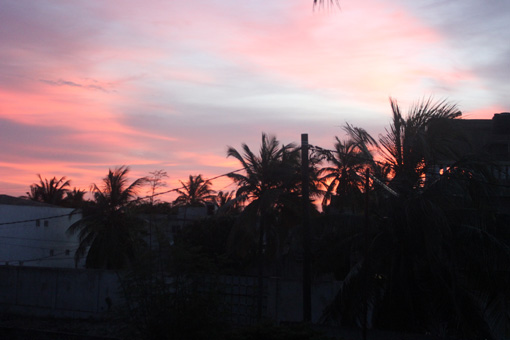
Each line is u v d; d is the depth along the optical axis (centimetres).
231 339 973
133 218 2280
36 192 5897
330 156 1648
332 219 1565
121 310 1359
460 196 1533
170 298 1316
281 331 953
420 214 1426
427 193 1496
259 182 2881
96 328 2303
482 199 1479
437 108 1578
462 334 1417
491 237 1404
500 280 1409
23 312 2695
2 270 2788
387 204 1527
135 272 1346
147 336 1308
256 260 3538
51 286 2659
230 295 2166
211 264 1345
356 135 1653
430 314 1491
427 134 1553
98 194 3688
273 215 2891
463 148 1605
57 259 4278
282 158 2861
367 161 1641
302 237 1673
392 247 1530
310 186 2745
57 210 4303
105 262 3619
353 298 1488
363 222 1530
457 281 1471
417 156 1561
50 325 2402
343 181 1628
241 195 2845
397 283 1500
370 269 1506
